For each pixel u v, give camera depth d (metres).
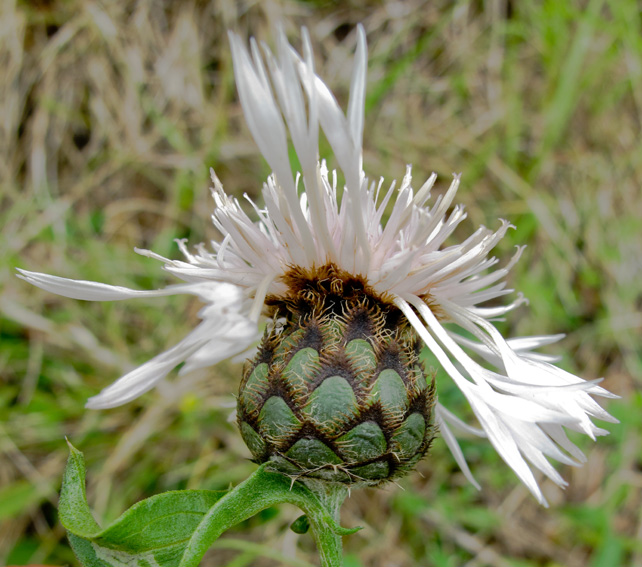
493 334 0.07
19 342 0.19
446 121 0.23
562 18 0.23
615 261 0.22
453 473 0.18
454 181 0.07
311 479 0.07
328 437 0.06
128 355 0.19
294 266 0.07
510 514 0.19
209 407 0.18
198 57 0.22
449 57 0.23
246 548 0.13
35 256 0.20
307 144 0.06
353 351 0.07
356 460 0.06
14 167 0.21
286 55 0.06
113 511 0.17
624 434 0.19
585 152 0.23
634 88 0.23
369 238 0.07
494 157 0.22
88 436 0.18
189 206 0.21
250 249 0.07
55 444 0.18
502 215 0.21
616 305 0.22
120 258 0.20
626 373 0.21
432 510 0.17
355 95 0.07
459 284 0.07
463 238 0.21
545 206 0.22
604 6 0.24
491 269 0.21
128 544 0.06
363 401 0.06
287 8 0.22
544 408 0.06
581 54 0.22
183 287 0.06
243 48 0.06
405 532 0.18
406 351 0.07
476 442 0.17
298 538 0.17
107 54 0.22
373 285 0.07
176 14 0.22
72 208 0.21
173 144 0.21
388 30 0.23
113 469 0.17
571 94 0.22
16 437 0.18
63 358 0.19
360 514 0.18
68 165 0.21
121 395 0.07
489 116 0.22
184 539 0.07
